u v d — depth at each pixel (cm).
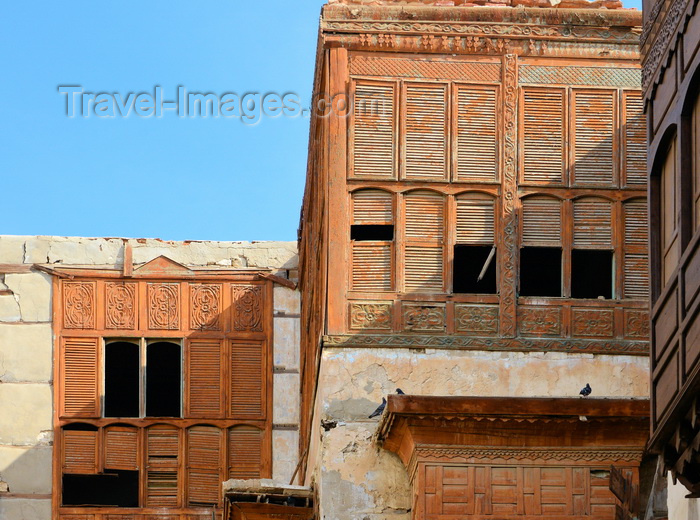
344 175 2042
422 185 2045
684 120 1438
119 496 2859
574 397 1969
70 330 2814
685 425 1424
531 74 2084
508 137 2069
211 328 2825
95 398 2795
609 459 1888
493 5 2120
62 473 2772
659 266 1517
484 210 2052
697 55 1398
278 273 2844
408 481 1950
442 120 2067
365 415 1973
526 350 2002
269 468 2778
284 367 2816
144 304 2825
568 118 2080
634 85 2091
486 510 1867
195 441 2789
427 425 1870
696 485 1454
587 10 2092
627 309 2025
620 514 1805
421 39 2078
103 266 2836
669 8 1484
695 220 1418
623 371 2002
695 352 1358
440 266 2028
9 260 2834
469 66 2083
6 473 2766
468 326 2009
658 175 1533
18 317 2816
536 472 1883
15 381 2792
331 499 1944
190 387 2803
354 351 1992
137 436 2784
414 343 1998
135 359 2862
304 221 2606
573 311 2019
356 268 2020
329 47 2070
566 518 1872
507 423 1867
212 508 2762
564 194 2059
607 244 2052
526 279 2239
